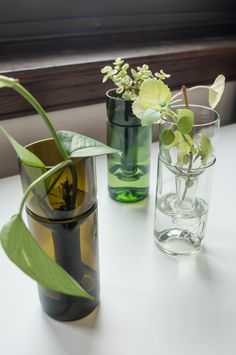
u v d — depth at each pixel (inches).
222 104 35.7
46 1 27.8
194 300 15.4
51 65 23.9
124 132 20.5
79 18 29.6
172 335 13.9
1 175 25.6
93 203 13.6
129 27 32.3
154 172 25.0
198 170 16.9
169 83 29.5
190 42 33.3
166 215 17.9
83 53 28.0
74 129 27.3
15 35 27.4
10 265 17.3
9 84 10.3
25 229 10.2
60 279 10.2
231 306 15.2
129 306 15.1
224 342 13.7
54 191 12.4
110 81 26.4
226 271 16.9
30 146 13.4
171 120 16.0
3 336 13.9
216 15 36.7
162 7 33.3
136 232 19.4
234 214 20.9
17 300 15.5
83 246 13.8
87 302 14.3
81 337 13.9
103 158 26.9
